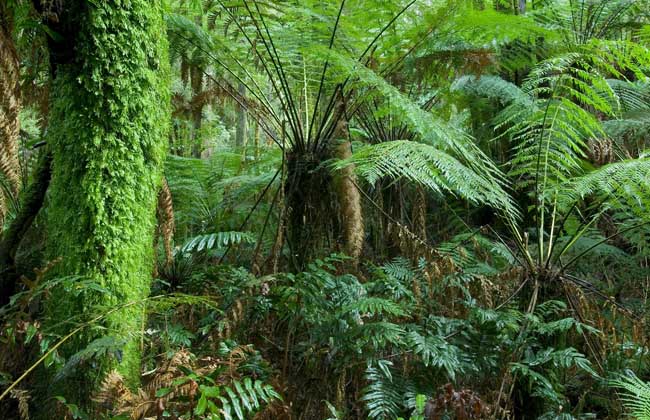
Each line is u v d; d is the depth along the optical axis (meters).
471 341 2.36
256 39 3.13
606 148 3.80
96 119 1.62
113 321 1.61
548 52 4.04
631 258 3.63
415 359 2.28
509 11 4.37
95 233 1.61
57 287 1.65
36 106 2.38
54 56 1.61
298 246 2.90
